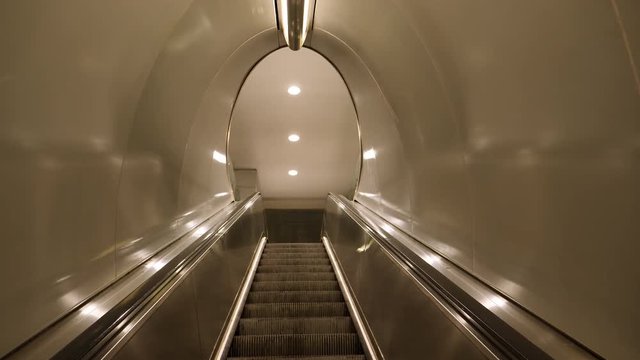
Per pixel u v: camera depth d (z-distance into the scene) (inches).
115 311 66.6
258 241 275.0
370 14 136.2
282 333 145.1
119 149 89.9
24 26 56.8
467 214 96.9
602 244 52.6
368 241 153.2
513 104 74.9
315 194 563.5
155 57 103.7
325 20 168.9
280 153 414.0
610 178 51.3
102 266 80.1
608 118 51.1
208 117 169.2
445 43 99.0
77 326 62.2
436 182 118.4
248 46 180.4
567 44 57.9
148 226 107.0
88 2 69.8
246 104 308.2
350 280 178.1
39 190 61.4
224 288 142.4
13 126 55.7
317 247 311.9
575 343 57.4
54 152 65.4
